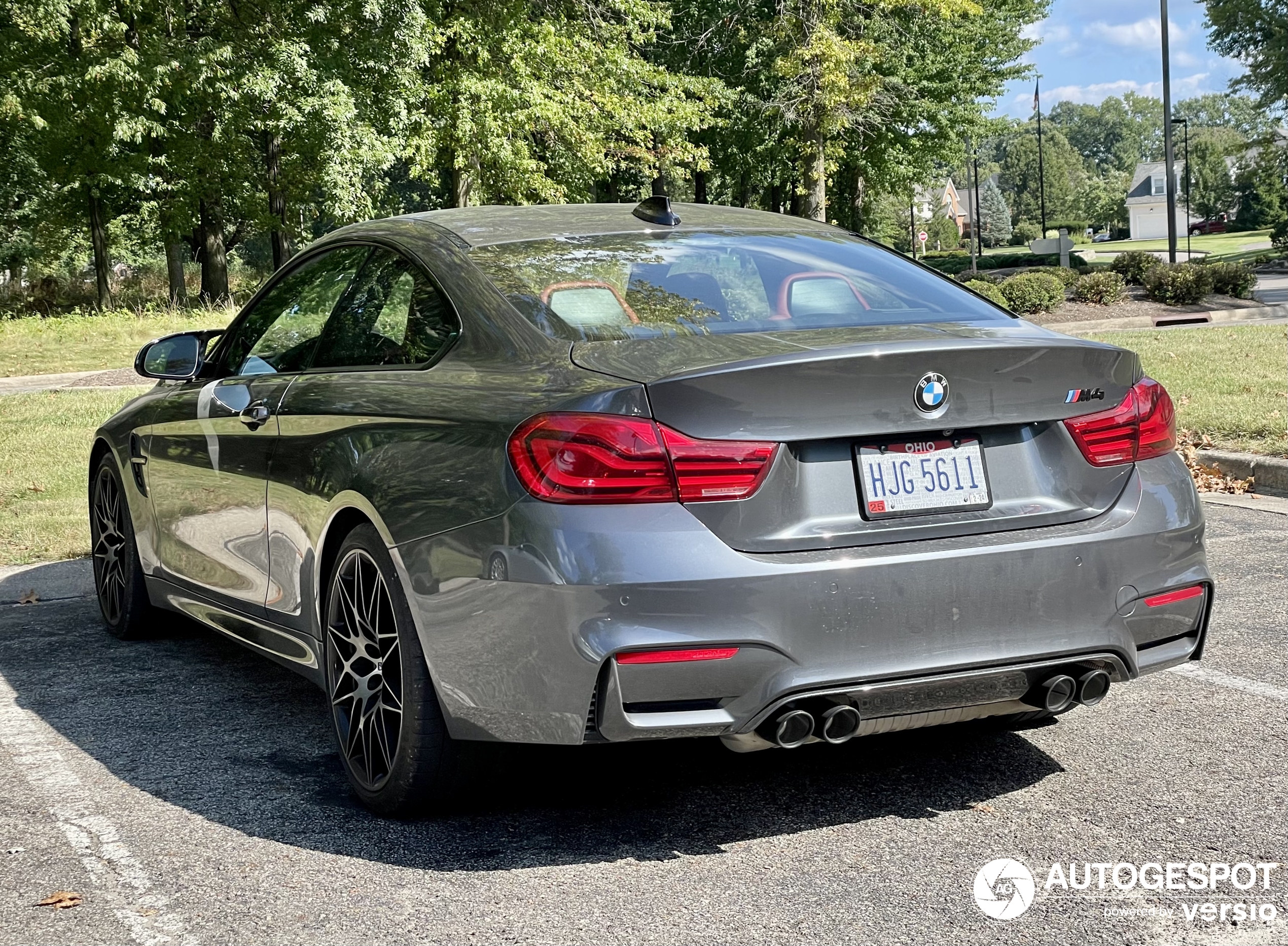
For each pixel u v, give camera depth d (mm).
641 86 30516
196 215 32312
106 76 25047
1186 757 3434
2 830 3131
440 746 2967
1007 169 169500
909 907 2566
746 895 2643
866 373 2684
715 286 3297
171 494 4492
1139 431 3047
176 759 3664
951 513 2805
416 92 24828
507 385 2887
